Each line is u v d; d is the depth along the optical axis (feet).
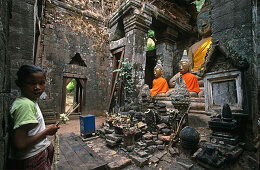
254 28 9.53
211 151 7.22
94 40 26.84
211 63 10.93
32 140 3.98
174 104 10.91
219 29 11.02
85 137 12.53
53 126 4.76
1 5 3.85
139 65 23.35
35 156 4.20
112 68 27.86
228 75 9.77
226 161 7.35
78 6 25.08
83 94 24.98
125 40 24.77
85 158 8.53
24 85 4.31
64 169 7.28
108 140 10.89
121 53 27.07
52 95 21.35
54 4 22.33
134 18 22.79
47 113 20.15
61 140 11.73
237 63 9.05
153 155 8.93
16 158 4.03
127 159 8.50
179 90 10.96
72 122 21.13
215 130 8.77
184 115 10.14
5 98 4.02
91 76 26.04
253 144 8.19
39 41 19.88
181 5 31.89
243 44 9.48
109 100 26.32
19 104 3.99
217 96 10.66
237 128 8.99
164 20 27.35
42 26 20.97
